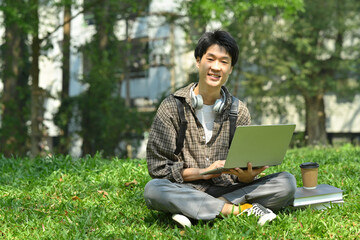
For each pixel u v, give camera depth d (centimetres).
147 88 2480
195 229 332
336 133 2327
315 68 1864
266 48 1838
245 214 346
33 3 1317
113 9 1655
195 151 362
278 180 355
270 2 1286
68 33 1892
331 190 386
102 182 525
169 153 359
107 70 1798
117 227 356
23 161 689
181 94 362
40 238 339
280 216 364
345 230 334
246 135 320
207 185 368
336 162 656
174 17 1789
